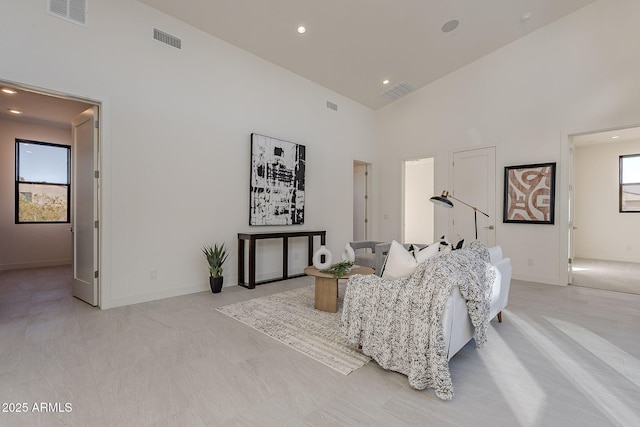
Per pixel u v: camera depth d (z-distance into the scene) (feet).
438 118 19.86
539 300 12.75
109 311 10.86
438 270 6.48
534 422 5.33
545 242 15.92
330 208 19.89
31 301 11.96
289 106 17.33
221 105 14.28
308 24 13.48
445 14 13.73
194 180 13.41
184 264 13.17
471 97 18.37
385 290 7.20
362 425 5.24
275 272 16.79
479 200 18.11
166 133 12.53
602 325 9.93
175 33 12.75
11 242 18.48
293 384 6.48
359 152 21.94
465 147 18.62
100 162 11.02
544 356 7.82
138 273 11.89
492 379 6.74
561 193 15.39
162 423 5.23
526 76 16.38
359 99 21.34
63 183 20.25
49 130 19.63
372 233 23.11
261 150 15.65
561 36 15.29
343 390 6.28
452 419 5.40
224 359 7.50
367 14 13.15
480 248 8.88
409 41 15.38
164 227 12.55
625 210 23.25
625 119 13.76
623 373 7.00
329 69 17.34
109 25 11.05
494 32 15.62
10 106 15.90
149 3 11.89
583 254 24.91
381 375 6.89
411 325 6.61
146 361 7.35
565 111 15.26
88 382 6.43
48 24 9.81
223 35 13.97
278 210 16.49
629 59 13.67
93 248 11.34
